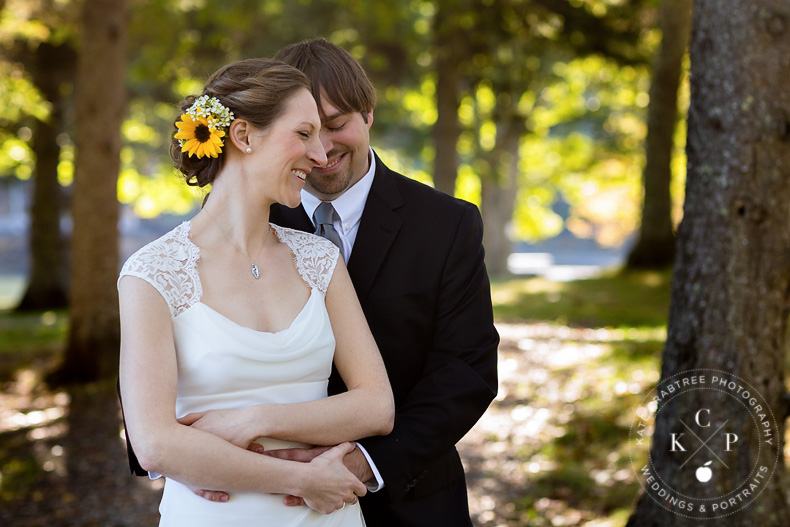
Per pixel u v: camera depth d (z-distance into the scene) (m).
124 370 1.90
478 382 2.32
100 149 8.95
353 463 2.13
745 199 3.16
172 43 13.48
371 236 2.46
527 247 51.72
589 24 12.43
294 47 2.41
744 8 3.12
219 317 1.99
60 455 6.56
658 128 13.71
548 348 9.05
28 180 19.91
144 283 1.94
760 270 3.18
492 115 15.51
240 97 2.01
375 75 16.02
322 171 2.41
